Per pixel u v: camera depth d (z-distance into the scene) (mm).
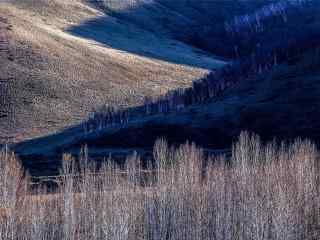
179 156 57562
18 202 44656
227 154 84250
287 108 100312
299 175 48500
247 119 101750
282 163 51688
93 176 52969
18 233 41344
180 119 110000
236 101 113125
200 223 45250
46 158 94562
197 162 55812
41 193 52281
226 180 48312
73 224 42281
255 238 42719
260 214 43531
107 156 94438
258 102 107438
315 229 46750
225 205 46062
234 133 99188
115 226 41125
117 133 110375
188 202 46812
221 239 44656
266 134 94750
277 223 42812
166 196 46594
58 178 60125
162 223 45594
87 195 44625
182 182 47938
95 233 41750
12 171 48969
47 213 43156
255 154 54969
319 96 101188
